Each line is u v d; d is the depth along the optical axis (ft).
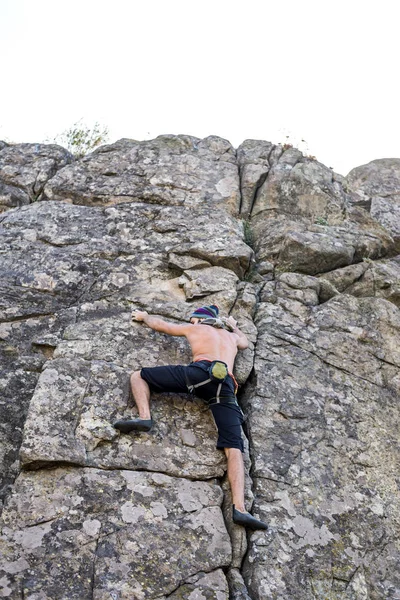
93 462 20.25
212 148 33.50
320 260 28.73
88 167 31.71
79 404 21.38
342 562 20.20
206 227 28.45
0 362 23.66
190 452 21.03
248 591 19.06
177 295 26.14
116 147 32.78
